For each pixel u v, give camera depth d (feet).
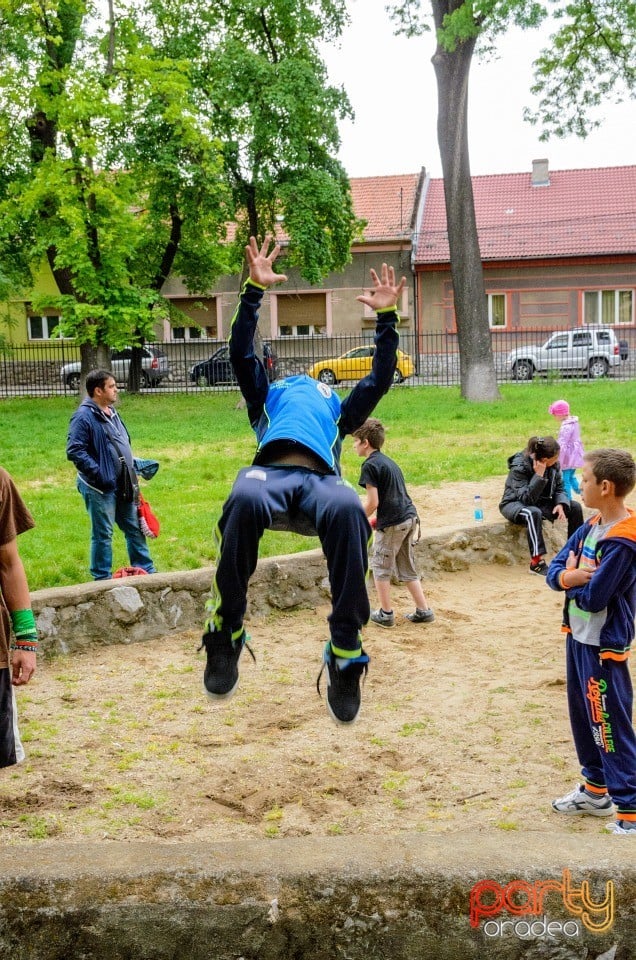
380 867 10.49
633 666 22.41
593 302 131.95
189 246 107.65
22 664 13.09
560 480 32.99
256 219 93.61
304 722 19.86
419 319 134.21
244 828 15.30
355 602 11.82
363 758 18.03
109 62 84.99
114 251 82.48
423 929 10.29
